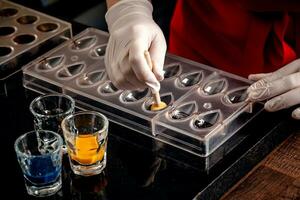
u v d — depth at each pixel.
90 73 0.93
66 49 0.98
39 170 0.74
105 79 0.92
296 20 1.01
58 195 0.76
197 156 0.81
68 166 0.80
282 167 0.81
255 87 0.88
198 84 0.90
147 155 0.81
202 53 1.11
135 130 0.85
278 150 0.84
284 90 0.89
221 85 0.90
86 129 0.81
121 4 0.96
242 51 1.07
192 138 0.81
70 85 0.91
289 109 0.89
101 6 1.38
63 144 0.83
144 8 0.96
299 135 0.86
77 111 0.88
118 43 0.90
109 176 0.78
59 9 1.33
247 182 0.80
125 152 0.82
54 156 0.75
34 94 0.92
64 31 1.03
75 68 0.94
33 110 0.83
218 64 1.10
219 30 1.07
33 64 0.95
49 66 0.95
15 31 1.03
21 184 0.77
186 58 1.05
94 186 0.77
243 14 1.03
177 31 1.13
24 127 0.86
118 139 0.84
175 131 0.82
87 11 1.36
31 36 1.02
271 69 1.06
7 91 0.93
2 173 0.79
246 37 1.04
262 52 1.04
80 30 1.05
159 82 0.89
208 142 0.80
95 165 0.78
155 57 0.89
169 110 0.85
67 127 0.78
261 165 0.82
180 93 0.89
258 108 0.88
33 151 0.78
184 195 0.75
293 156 0.83
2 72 0.97
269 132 0.84
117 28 0.94
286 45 1.03
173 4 1.41
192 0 1.08
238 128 0.85
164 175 0.78
